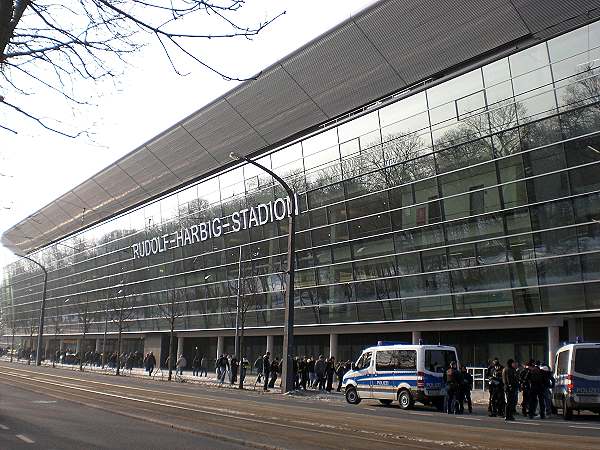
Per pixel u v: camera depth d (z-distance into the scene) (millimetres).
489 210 29938
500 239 29484
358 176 36719
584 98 26547
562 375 18797
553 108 27594
